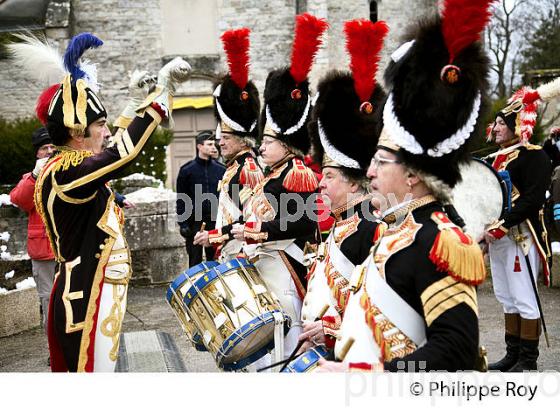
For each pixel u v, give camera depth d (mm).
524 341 4773
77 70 3348
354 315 2127
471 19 1995
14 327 6531
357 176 2891
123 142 3096
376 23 2879
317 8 19984
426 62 2041
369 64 2875
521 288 4770
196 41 20422
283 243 3898
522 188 4789
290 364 2641
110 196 3264
